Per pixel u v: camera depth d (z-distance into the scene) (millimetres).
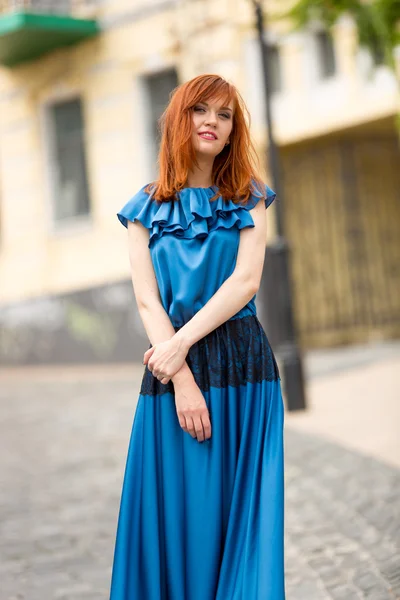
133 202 2895
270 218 13711
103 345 14188
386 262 14414
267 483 2697
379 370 10758
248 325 2846
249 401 2785
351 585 3900
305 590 3883
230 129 2865
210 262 2803
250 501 2732
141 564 2781
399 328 14531
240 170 2885
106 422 8836
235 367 2799
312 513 5141
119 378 12305
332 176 14016
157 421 2803
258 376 2820
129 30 14539
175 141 2820
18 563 4527
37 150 15672
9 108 15953
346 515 5039
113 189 14914
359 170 14109
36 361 15031
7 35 14406
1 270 16281
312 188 14125
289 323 8633
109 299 14102
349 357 12422
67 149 15508
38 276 15766
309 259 14203
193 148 2838
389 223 14492
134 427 2812
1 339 15438
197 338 2729
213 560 2760
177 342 2717
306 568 4188
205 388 2775
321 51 12914
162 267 2828
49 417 9414
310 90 12969
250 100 13445
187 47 13930
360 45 8594
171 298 2846
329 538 4641
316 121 12930
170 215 2842
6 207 16172
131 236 2893
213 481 2762
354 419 7934
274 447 2744
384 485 5625
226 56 13484
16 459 7344
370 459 6375
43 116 15617
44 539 4941
